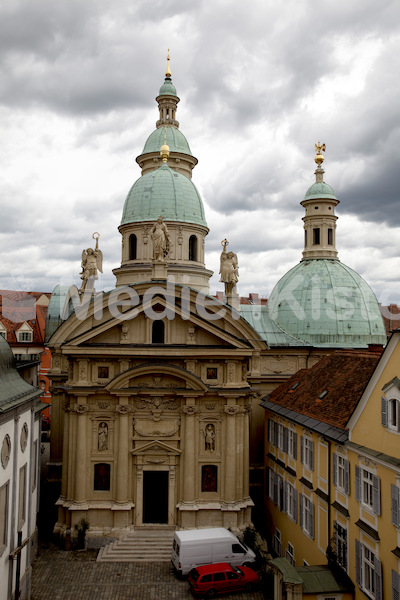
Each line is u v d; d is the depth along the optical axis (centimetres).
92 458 4234
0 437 2606
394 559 2397
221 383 4347
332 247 6175
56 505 4241
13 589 2820
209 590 3350
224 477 4269
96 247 4675
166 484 4278
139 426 4266
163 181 5769
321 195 6125
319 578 2848
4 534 2741
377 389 2623
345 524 2923
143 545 3994
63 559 3869
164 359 4288
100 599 3309
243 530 4203
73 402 4262
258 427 5000
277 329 5509
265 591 3438
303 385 4269
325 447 3256
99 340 4312
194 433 4266
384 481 2509
